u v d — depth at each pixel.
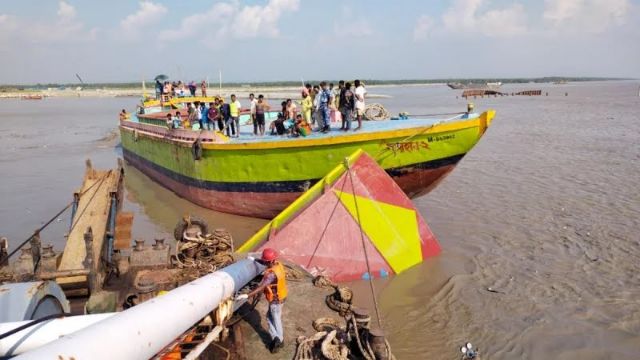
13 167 24.98
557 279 10.30
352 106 14.42
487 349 7.93
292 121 16.08
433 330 8.52
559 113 53.62
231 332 7.48
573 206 15.59
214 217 15.63
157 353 5.60
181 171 17.28
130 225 11.23
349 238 10.97
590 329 8.41
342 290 8.58
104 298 6.86
